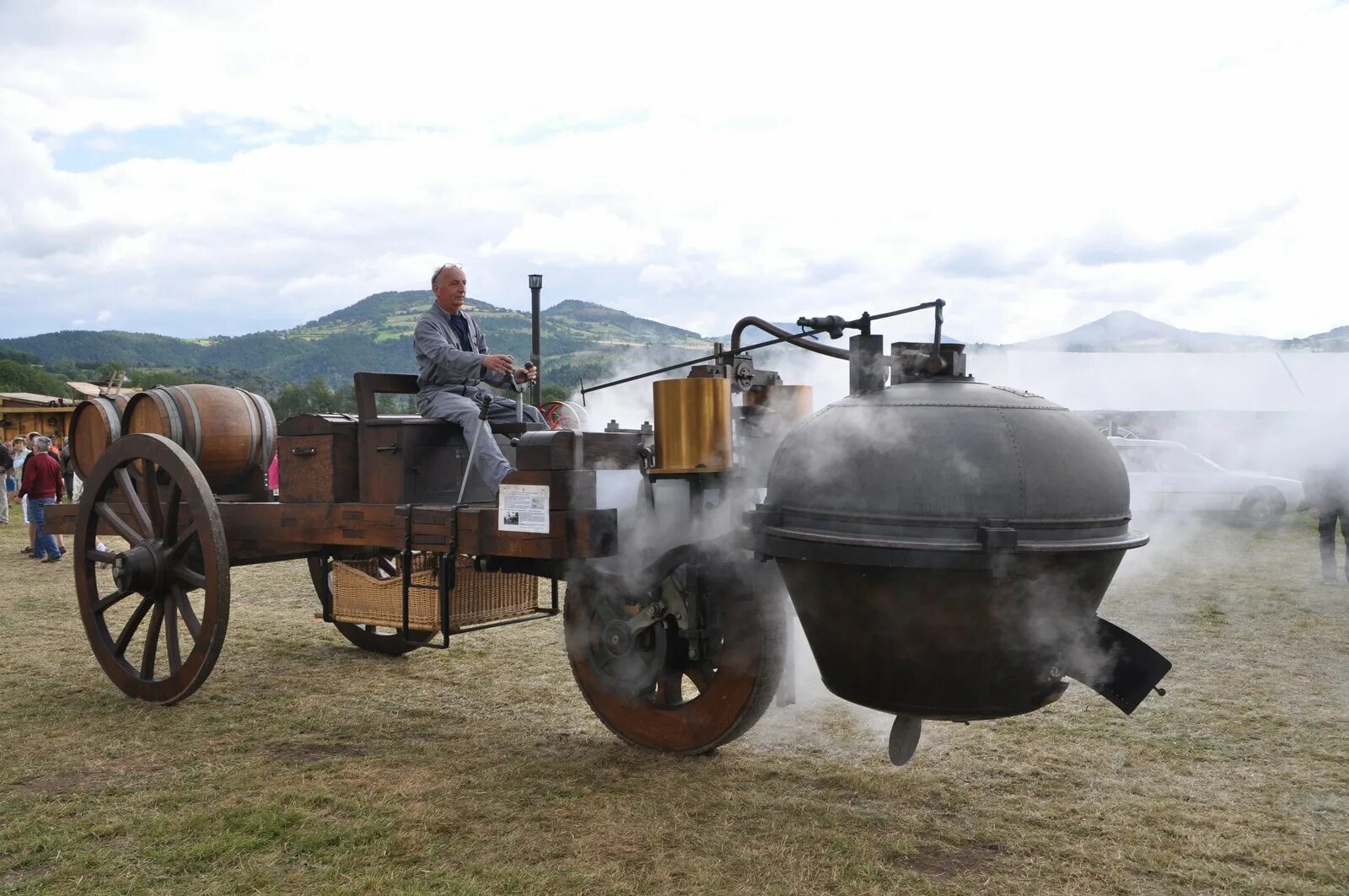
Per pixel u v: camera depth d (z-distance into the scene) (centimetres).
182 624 730
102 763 427
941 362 311
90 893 305
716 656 416
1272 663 590
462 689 547
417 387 505
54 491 1120
